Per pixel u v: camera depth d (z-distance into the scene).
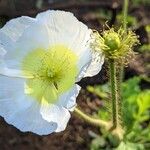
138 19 0.43
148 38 0.41
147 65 0.40
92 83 0.37
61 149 0.37
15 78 0.23
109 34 0.22
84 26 0.22
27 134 0.37
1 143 0.36
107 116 0.35
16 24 0.22
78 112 0.28
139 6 0.44
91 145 0.36
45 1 0.43
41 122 0.22
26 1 0.39
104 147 0.35
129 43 0.23
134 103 0.34
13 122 0.22
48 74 0.23
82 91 0.38
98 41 0.22
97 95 0.38
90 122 0.29
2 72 0.23
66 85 0.23
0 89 0.23
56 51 0.23
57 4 0.42
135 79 0.35
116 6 0.42
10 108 0.23
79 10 0.43
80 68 0.22
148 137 0.33
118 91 0.29
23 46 0.22
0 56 0.22
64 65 0.23
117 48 0.22
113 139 0.34
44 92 0.23
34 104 0.23
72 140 0.37
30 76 0.23
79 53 0.22
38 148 0.36
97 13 0.43
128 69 0.39
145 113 0.36
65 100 0.21
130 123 0.32
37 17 0.22
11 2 0.33
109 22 0.41
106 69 0.26
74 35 0.22
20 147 0.36
